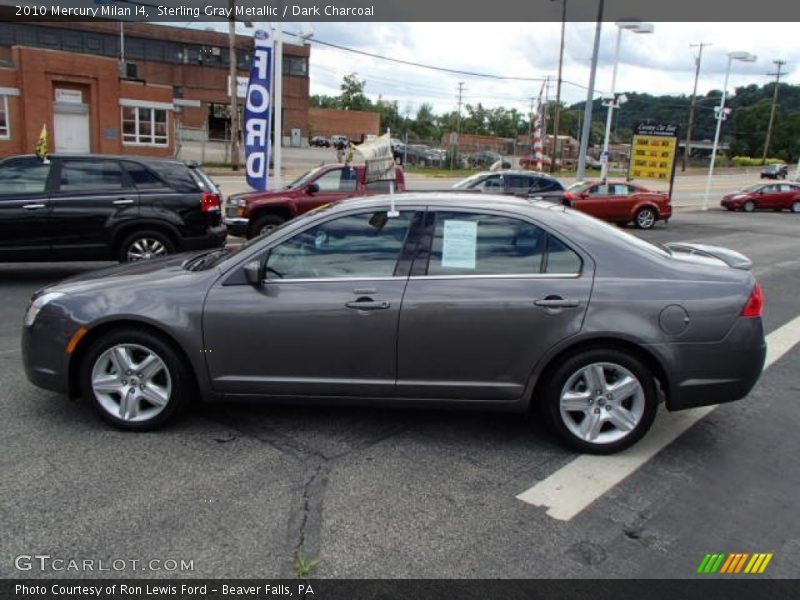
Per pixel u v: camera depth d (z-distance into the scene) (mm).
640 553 3217
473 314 4086
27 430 4406
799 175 48188
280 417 4707
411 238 4254
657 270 4168
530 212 4277
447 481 3861
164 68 73312
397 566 3068
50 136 35344
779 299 9523
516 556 3164
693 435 4609
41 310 4387
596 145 99062
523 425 4664
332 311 4156
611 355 4102
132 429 4406
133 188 9109
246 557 3107
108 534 3256
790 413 5070
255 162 13555
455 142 52719
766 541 3348
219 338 4238
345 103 110625
